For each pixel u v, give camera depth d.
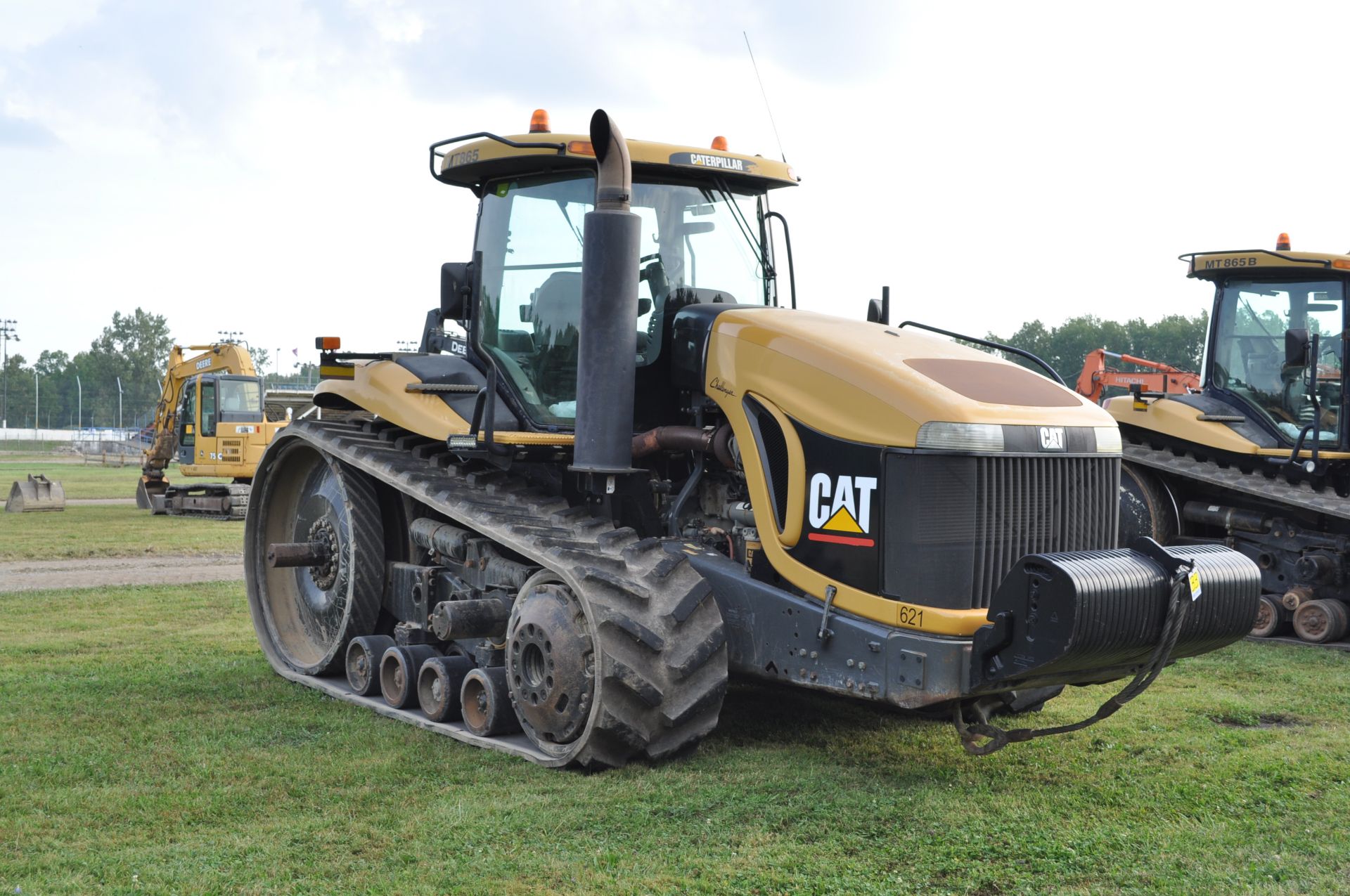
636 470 5.79
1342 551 9.52
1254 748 5.89
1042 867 4.24
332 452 7.20
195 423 21.77
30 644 8.36
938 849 4.39
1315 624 9.43
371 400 7.03
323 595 7.55
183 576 12.49
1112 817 4.80
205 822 4.70
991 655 4.75
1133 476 10.66
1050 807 4.91
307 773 5.30
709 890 4.02
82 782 5.17
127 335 137.62
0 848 4.39
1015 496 5.09
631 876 4.12
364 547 7.19
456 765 5.46
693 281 6.46
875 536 5.11
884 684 5.02
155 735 5.95
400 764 5.47
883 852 4.37
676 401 6.30
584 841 4.46
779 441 5.54
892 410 5.09
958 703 5.29
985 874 4.17
